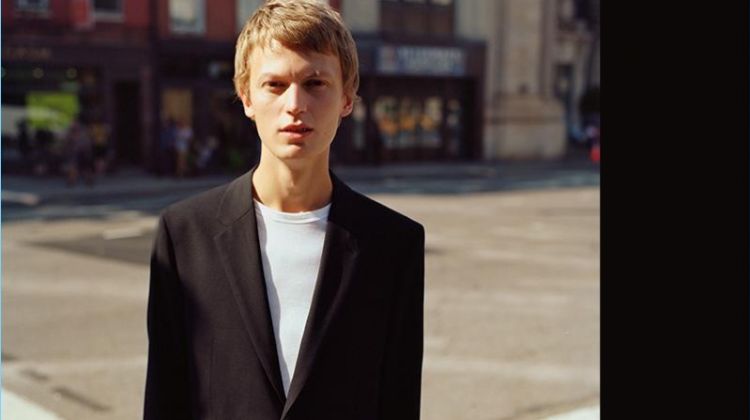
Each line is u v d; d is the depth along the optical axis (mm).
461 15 30625
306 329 1752
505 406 5309
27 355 6418
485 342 6812
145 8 22859
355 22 27281
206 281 1797
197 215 1856
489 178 25516
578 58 38500
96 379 5879
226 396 1767
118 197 18906
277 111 1729
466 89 31266
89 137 21094
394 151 29312
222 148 24500
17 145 21203
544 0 32719
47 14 21188
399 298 1864
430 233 13266
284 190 1812
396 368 1908
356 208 1850
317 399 1752
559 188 22172
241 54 1810
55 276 9477
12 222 14453
